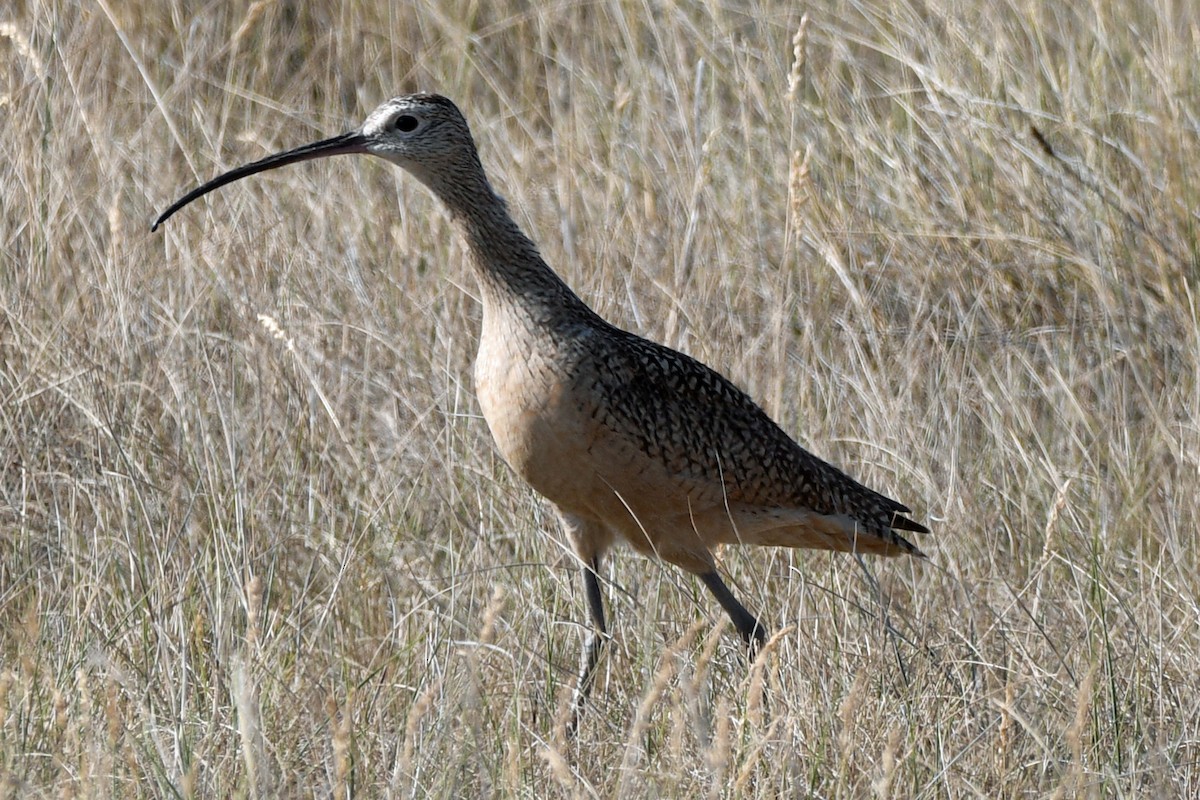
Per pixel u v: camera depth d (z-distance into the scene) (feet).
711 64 50.16
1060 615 32.40
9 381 36.96
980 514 36.14
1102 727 28.63
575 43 55.01
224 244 43.04
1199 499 35.17
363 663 30.86
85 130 46.11
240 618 30.63
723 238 44.75
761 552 35.86
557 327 31.27
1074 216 44.52
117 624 29.96
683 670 26.86
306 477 36.65
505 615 33.04
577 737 28.17
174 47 53.78
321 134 51.70
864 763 26.94
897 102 48.29
